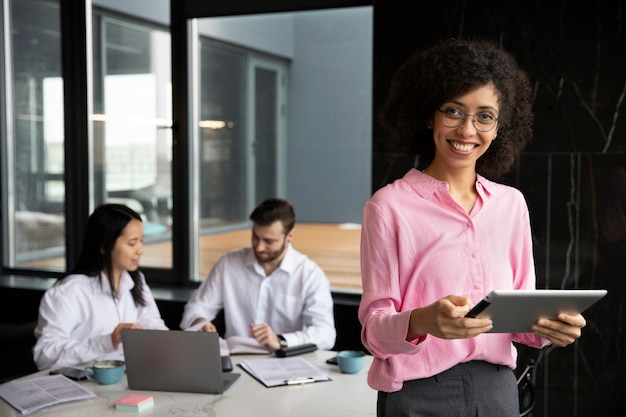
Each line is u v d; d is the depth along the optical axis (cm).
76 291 275
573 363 335
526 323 129
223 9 424
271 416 195
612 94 323
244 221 438
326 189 417
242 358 256
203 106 443
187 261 446
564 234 334
